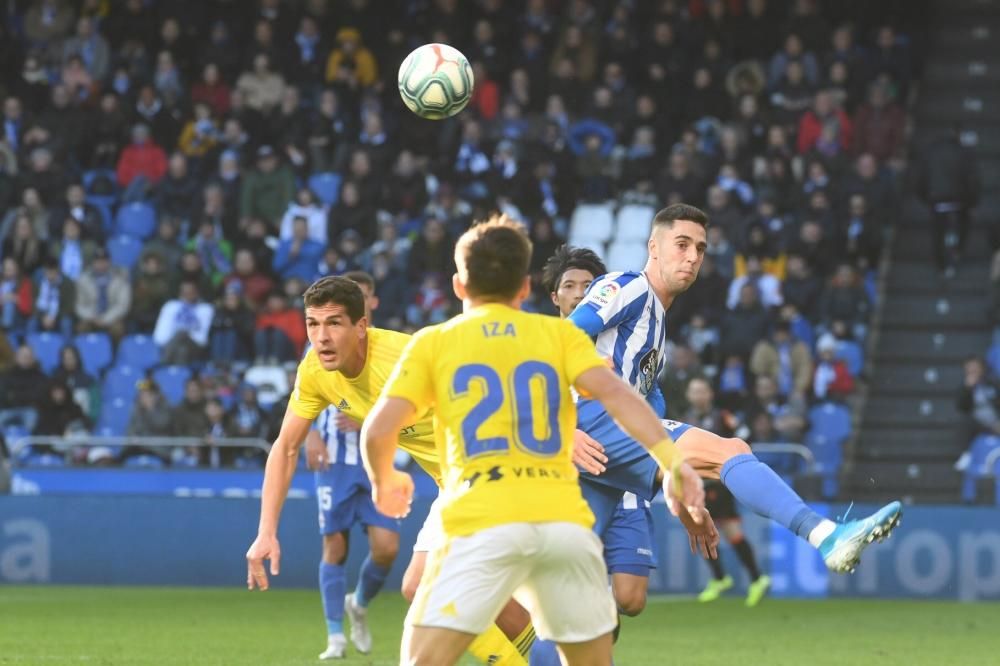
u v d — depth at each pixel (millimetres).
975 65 72062
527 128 65312
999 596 48031
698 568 49281
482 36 68438
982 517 48375
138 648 31953
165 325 58219
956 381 61281
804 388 55188
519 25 70625
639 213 62656
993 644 35156
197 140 65750
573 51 68062
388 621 39344
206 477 51156
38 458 53719
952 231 63031
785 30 69062
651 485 20422
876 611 44062
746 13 70125
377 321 57500
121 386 56969
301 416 19922
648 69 67688
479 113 66500
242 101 66688
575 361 15562
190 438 52531
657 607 45344
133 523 50062
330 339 18906
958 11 73312
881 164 64750
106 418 56469
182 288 58594
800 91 65688
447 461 15562
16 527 49969
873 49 69875
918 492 55875
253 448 52406
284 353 56875
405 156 62938
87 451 53844
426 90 24516
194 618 39375
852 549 17000
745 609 44562
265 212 62875
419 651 14961
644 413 15391
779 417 53188
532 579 15336
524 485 15047
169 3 71312
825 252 60719
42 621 38125
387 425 15422
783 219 60875
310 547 49562
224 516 49938
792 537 49094
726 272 59344
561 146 63844
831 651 33312
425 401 15734
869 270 63031
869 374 61156
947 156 61438
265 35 68312
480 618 14922
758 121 65125
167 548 49938
